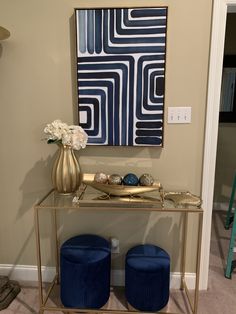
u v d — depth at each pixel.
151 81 1.68
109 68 1.68
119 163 1.83
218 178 3.41
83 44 1.66
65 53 1.72
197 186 1.83
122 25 1.62
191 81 1.70
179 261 1.96
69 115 1.79
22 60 1.74
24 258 2.02
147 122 1.73
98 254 1.71
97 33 1.64
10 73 1.76
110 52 1.66
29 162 1.88
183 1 1.61
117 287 1.98
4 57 1.74
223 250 2.47
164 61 1.65
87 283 1.65
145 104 1.71
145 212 1.91
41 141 1.84
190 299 1.84
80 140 1.59
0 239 2.00
